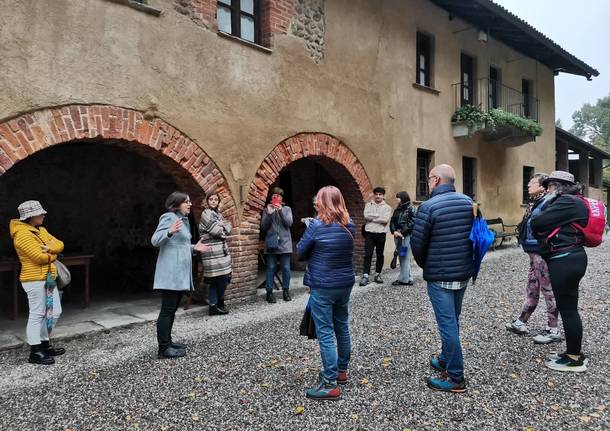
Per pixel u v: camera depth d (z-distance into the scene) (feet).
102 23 18.19
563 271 13.58
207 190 21.83
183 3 20.89
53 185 31.01
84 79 17.67
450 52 39.70
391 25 33.35
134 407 11.73
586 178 67.15
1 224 28.96
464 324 19.03
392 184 33.42
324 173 35.01
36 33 16.49
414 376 13.52
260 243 28.91
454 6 38.40
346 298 12.46
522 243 16.96
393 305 22.50
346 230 12.14
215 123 22.12
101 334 18.24
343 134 29.22
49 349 15.47
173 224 14.80
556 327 16.57
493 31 44.09
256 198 24.03
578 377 13.32
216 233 19.98
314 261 12.10
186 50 20.97
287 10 25.68
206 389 12.76
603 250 46.06
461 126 39.50
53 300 15.42
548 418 10.96
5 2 15.79
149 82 19.63
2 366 14.65
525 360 14.75
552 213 13.82
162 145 20.12
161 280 14.90
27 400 12.18
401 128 34.30
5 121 15.83
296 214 36.86
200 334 17.93
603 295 24.32
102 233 31.12
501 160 46.88
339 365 12.93
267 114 24.52
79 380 13.46
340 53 29.12
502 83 46.55
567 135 60.34
